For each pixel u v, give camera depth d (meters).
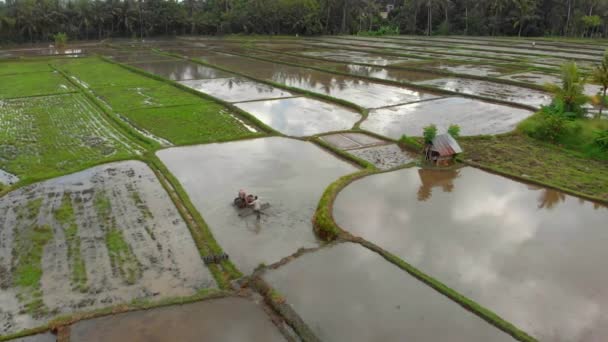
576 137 19.81
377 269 11.10
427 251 11.84
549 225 13.12
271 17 79.88
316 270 11.10
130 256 11.93
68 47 66.12
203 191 15.79
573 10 68.31
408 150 19.75
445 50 53.22
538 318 9.32
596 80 22.00
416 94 31.06
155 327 9.28
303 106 28.31
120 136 22.14
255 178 16.92
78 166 17.86
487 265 11.19
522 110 26.05
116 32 78.44
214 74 41.03
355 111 27.05
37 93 32.03
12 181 16.86
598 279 10.56
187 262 11.70
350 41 68.38
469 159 18.42
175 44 69.25
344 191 15.45
